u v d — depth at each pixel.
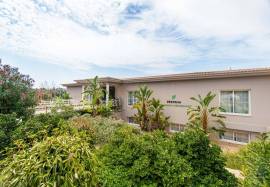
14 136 5.43
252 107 11.44
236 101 12.17
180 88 14.99
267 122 10.86
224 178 4.08
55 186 2.18
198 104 13.81
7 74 8.59
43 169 2.29
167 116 15.77
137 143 4.03
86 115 13.45
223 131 12.34
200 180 3.83
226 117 12.53
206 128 12.48
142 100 15.51
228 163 6.58
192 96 14.23
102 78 18.20
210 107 13.27
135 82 18.05
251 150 3.82
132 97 18.48
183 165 3.75
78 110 15.62
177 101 15.16
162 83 16.20
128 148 4.01
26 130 5.67
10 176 2.30
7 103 8.25
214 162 4.12
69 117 12.29
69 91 24.48
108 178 3.44
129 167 3.76
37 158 2.40
